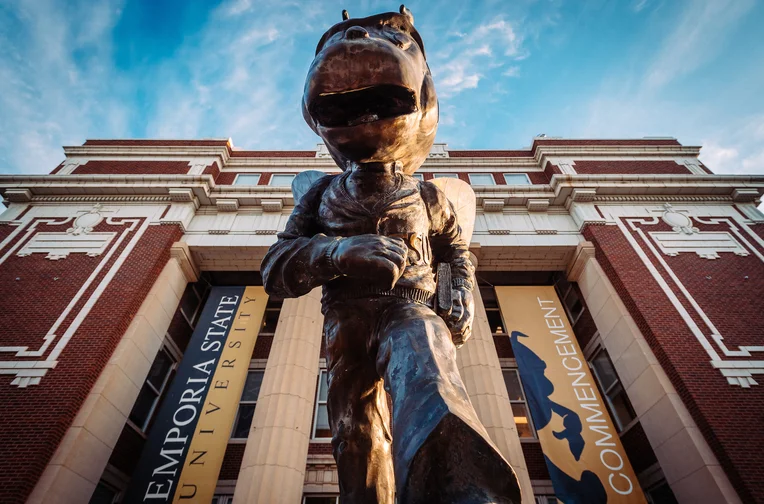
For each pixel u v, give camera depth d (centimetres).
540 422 1068
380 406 192
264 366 1395
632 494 933
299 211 210
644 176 1575
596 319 1341
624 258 1342
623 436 1270
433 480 102
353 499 173
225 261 1480
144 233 1416
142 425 1267
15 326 1087
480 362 1081
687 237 1405
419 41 227
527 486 876
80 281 1228
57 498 828
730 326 1123
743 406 950
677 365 1045
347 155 179
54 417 907
